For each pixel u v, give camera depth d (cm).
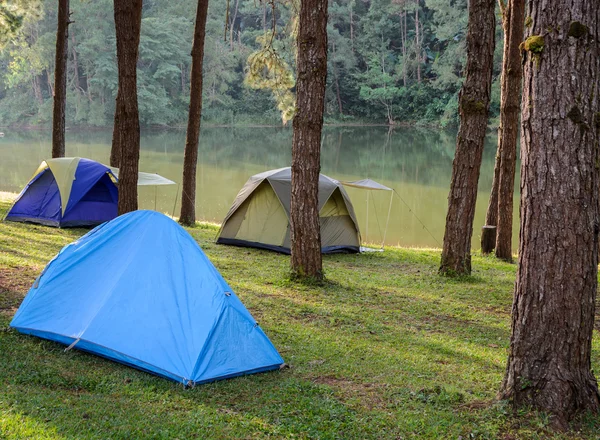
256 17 7400
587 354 412
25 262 857
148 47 6569
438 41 6700
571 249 399
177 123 6962
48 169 1336
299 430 407
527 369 418
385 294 856
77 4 6275
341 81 7138
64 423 394
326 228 1258
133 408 427
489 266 1182
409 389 488
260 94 7162
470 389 491
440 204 2244
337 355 574
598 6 386
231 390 473
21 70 6562
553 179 396
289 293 817
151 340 505
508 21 1241
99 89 6556
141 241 556
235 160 3581
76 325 532
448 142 4922
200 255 545
